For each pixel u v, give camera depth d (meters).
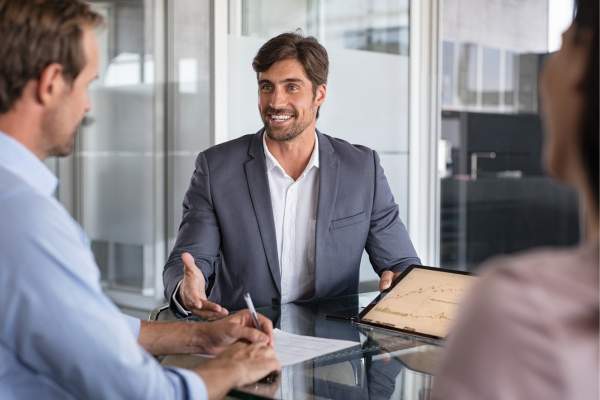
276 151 2.48
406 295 1.88
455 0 4.17
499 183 4.68
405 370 1.45
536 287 0.59
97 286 1.17
